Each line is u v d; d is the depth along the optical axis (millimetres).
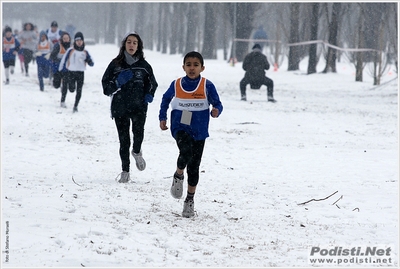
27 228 12578
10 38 51156
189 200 14609
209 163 22219
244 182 19031
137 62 18328
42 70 47156
